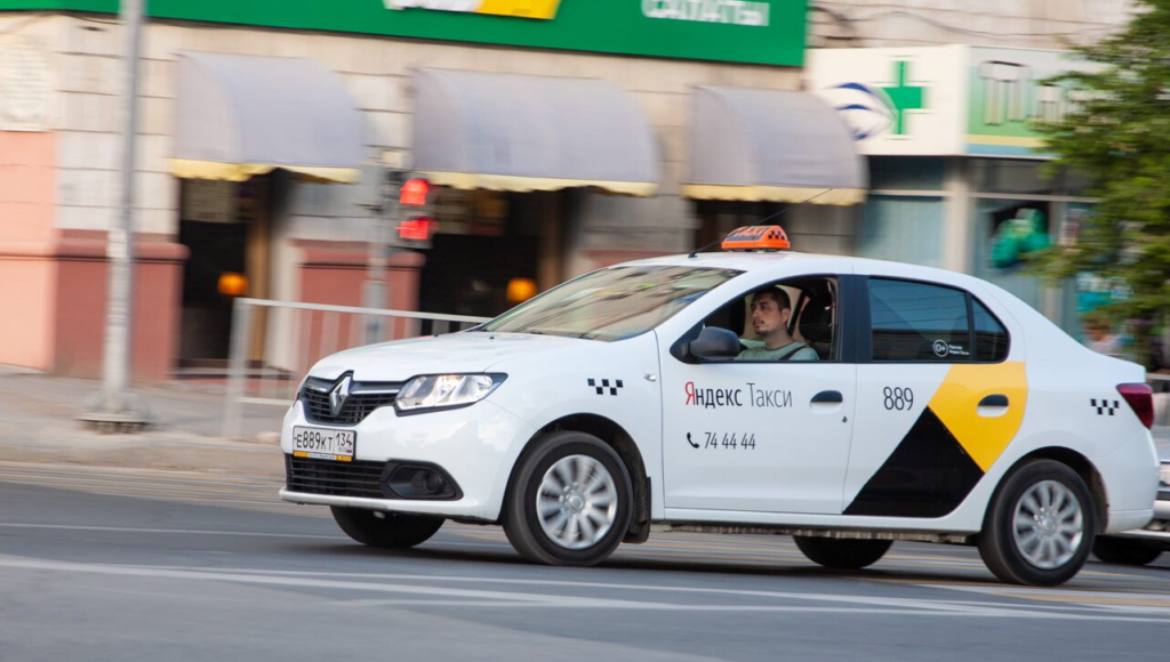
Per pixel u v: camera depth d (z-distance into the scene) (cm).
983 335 2180
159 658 1226
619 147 4744
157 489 2916
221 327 4606
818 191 5000
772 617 1625
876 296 2114
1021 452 2167
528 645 1368
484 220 4941
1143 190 3653
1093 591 2197
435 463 1852
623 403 1922
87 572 1606
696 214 5169
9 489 2670
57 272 4331
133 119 3591
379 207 3862
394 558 1967
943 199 5266
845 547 2406
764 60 5156
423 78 4662
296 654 1269
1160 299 3697
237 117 4309
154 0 4409
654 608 1609
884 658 1445
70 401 3897
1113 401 2248
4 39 4419
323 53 4631
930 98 5066
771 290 2056
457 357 1906
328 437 1919
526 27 4847
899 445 2084
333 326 3750
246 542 2092
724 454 1981
